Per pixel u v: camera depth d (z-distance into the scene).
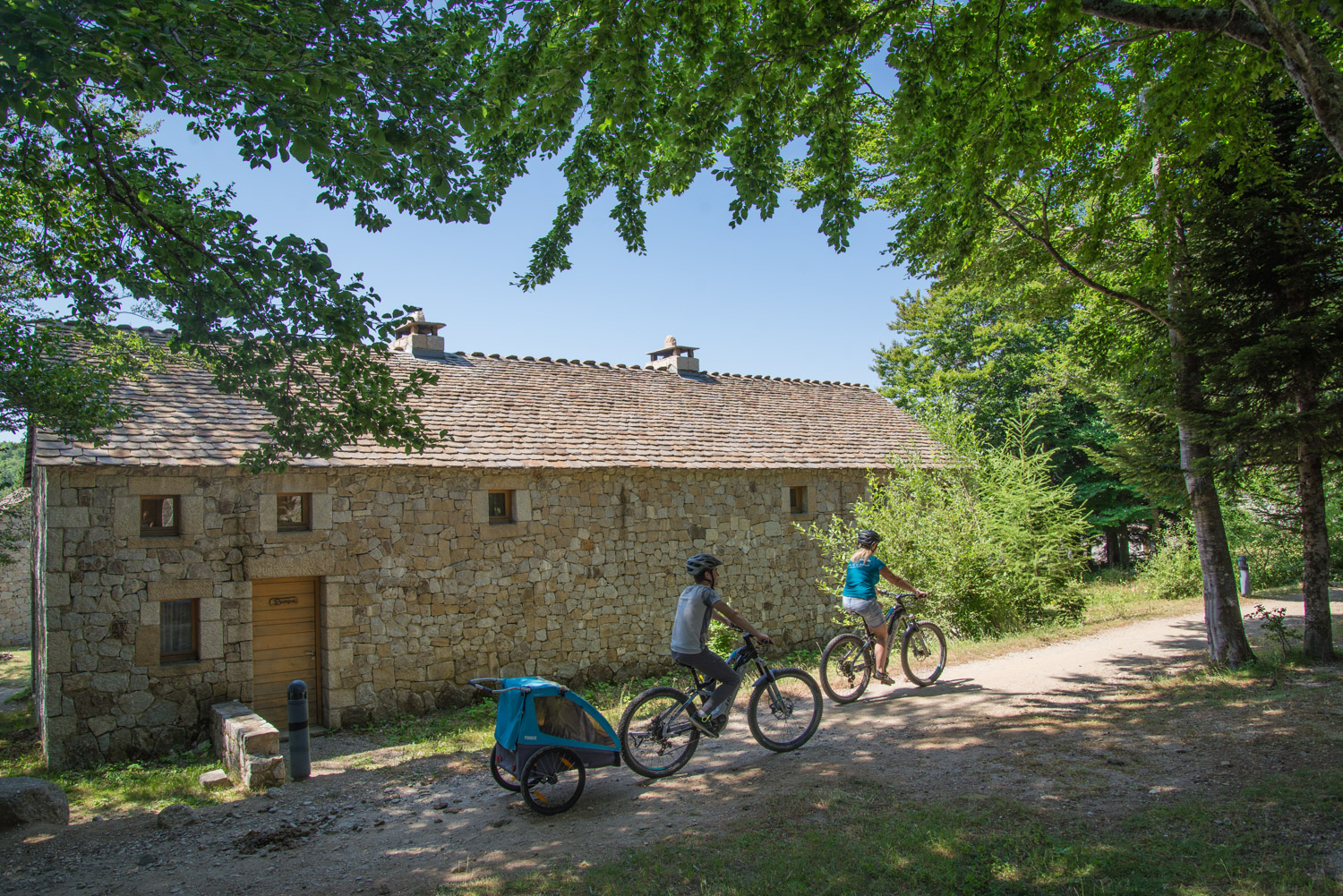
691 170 6.63
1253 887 3.49
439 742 8.58
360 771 7.36
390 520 10.49
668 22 5.97
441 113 5.43
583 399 14.48
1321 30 7.11
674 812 5.05
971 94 6.66
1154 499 10.26
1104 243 9.02
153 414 9.78
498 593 11.26
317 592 10.21
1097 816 4.47
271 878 4.52
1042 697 7.66
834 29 6.05
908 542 13.20
